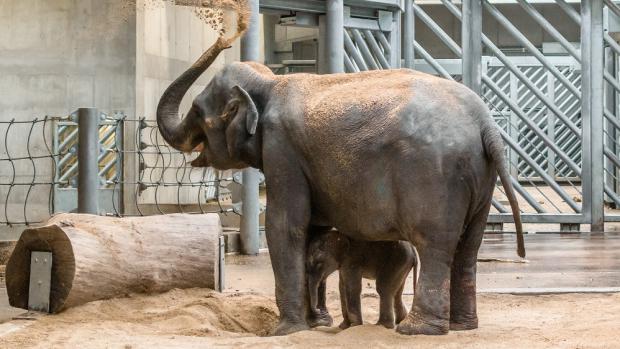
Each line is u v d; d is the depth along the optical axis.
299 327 10.11
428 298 9.20
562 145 48.56
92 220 11.97
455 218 9.15
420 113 9.20
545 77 47.00
